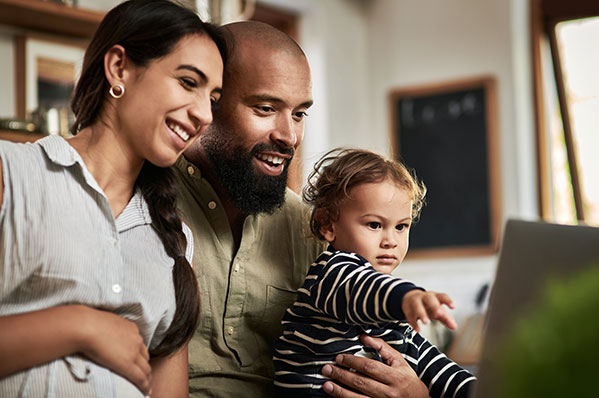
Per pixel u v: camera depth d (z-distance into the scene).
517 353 0.63
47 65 3.23
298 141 1.63
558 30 4.86
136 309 1.26
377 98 5.42
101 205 1.25
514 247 1.08
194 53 1.28
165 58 1.26
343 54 5.29
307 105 1.63
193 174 1.64
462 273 5.04
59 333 1.12
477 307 4.25
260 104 1.57
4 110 3.13
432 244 5.22
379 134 5.41
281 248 1.72
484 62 5.02
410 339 1.62
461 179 5.12
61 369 1.13
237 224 1.68
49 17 3.06
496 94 4.98
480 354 1.05
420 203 1.74
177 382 1.40
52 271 1.17
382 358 1.53
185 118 1.27
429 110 5.23
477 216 5.06
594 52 4.77
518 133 4.91
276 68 1.57
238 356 1.61
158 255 1.35
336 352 1.49
